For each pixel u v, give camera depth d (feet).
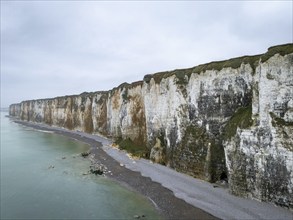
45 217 104.47
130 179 151.64
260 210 101.65
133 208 114.21
